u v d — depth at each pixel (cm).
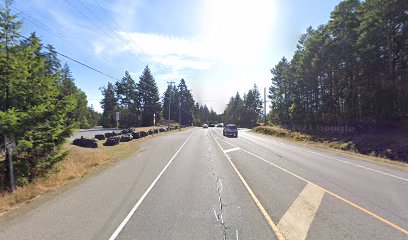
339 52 3303
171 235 518
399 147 1872
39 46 1028
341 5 3253
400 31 2608
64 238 509
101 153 1681
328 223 582
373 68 2788
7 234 528
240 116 11956
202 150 2059
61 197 779
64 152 1100
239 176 1088
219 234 522
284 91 6869
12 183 834
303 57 4425
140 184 942
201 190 860
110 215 629
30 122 916
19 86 922
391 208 690
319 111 4297
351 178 1084
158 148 2177
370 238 509
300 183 971
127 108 8575
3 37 902
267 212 650
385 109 2600
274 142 3022
